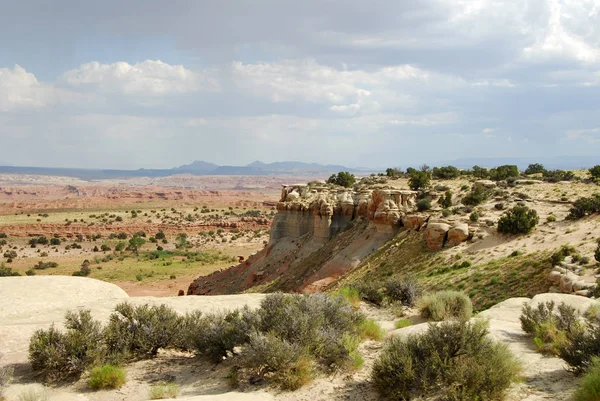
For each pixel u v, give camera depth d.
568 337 11.71
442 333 10.22
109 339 13.05
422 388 9.26
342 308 14.20
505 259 36.28
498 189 59.94
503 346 10.23
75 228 165.38
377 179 88.19
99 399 10.61
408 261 44.72
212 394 10.43
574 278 26.64
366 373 10.98
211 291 71.94
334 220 64.56
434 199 58.59
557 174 73.19
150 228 171.25
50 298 18.41
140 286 87.06
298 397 9.95
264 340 11.05
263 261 70.38
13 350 13.36
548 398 8.76
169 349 14.08
